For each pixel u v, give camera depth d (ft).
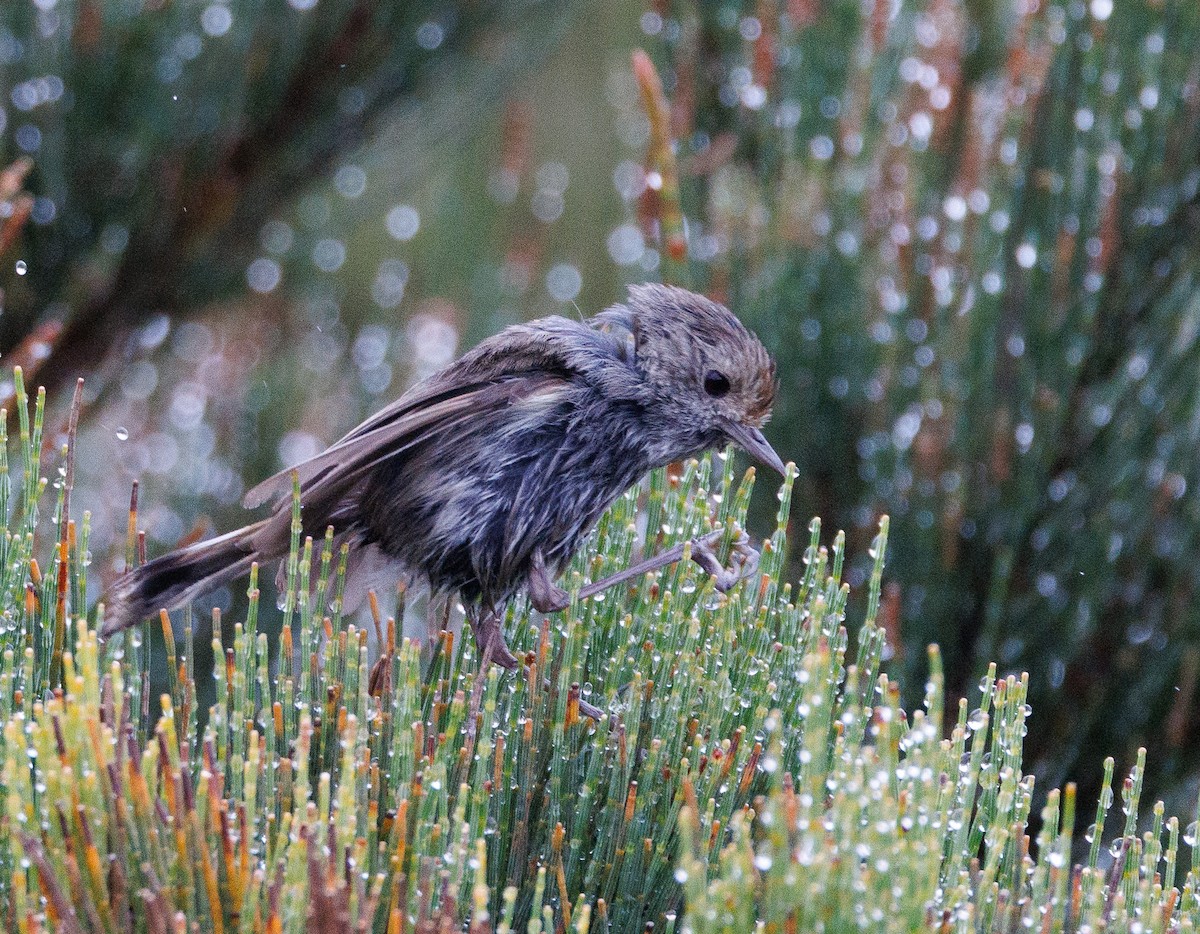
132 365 37.81
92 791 14.65
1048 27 26.73
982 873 15.75
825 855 14.05
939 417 26.96
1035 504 26.86
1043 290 26.55
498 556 25.08
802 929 14.02
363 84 36.29
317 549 25.52
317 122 36.06
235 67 34.60
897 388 27.35
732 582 21.03
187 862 14.73
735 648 18.69
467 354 25.59
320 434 38.45
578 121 53.42
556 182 50.75
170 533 35.19
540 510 25.22
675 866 17.22
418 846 15.35
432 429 24.38
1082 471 26.94
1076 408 26.89
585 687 19.67
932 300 27.37
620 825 17.17
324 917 14.14
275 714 17.03
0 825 15.10
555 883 17.39
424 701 19.11
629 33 50.44
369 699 17.88
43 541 23.29
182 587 22.71
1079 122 26.53
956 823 16.08
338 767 17.63
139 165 34.06
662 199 27.73
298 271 41.39
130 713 17.57
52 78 32.94
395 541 25.50
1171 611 26.76
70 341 36.22
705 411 26.18
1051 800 15.26
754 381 26.16
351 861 14.46
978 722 15.99
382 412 24.66
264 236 37.17
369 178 40.86
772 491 28.14
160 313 36.70
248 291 38.04
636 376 26.03
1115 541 26.86
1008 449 26.76
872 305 27.66
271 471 36.73
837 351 27.66
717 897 14.11
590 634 20.12
